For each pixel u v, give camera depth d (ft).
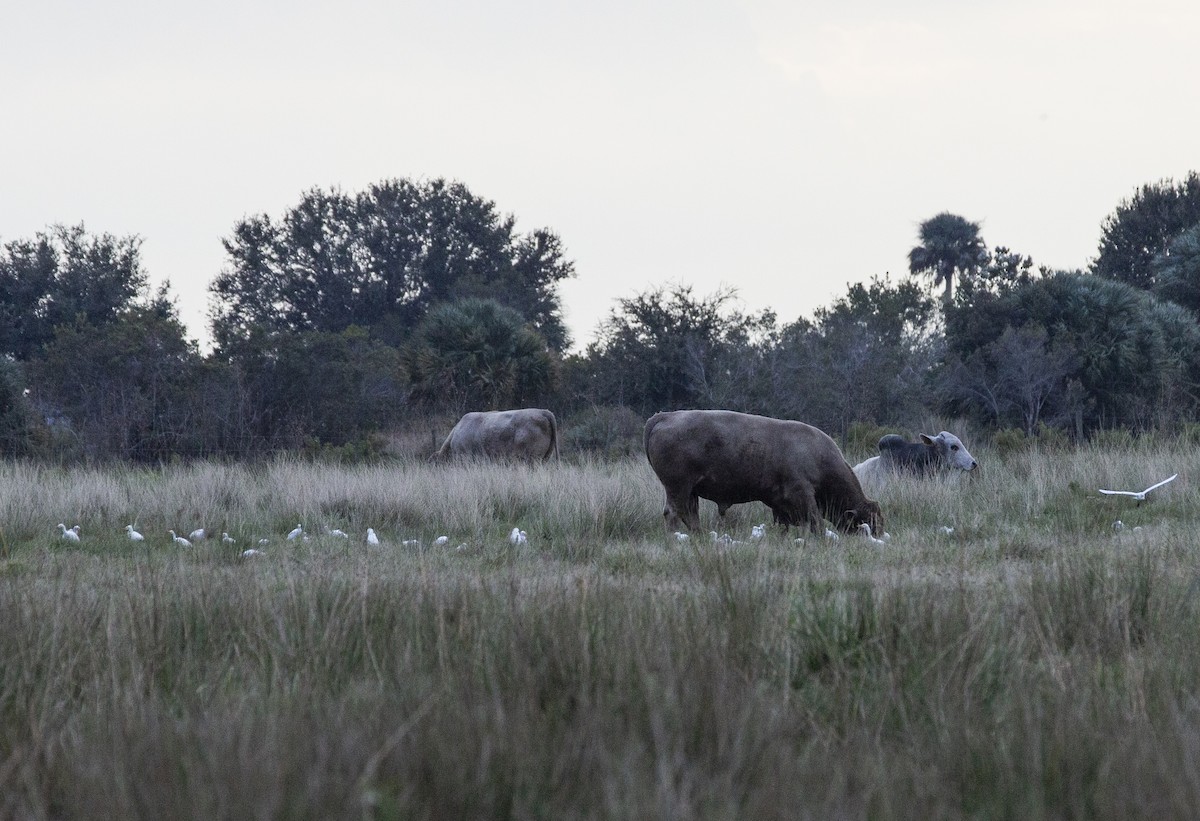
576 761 13.61
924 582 26.78
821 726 15.80
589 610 20.22
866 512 44.06
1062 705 15.65
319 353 102.27
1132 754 14.11
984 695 17.26
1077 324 103.09
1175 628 21.61
